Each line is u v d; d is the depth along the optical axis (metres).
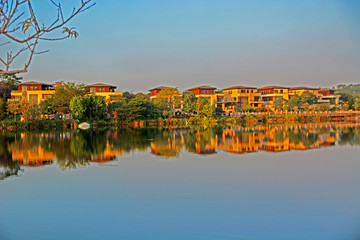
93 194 16.81
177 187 17.98
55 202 15.56
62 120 69.12
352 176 20.28
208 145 35.72
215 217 13.37
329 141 38.44
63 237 11.66
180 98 89.75
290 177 20.16
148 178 20.16
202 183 18.81
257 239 11.30
